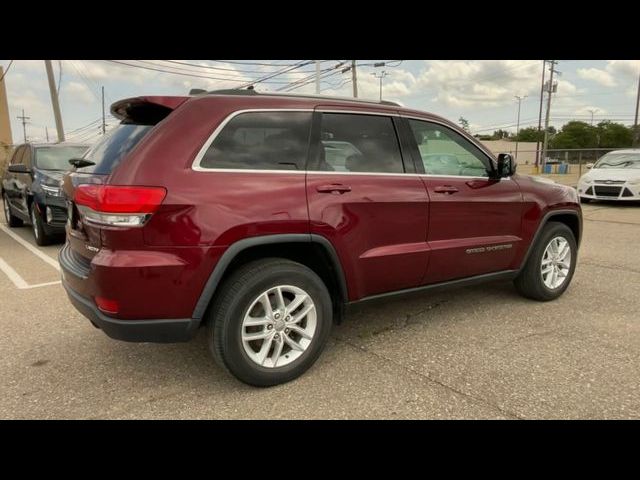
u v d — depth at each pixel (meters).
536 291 4.51
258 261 2.92
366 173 3.30
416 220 3.50
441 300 4.69
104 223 2.53
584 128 85.81
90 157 3.16
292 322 3.01
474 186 3.87
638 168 12.59
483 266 4.04
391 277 3.44
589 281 5.38
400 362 3.31
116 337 2.63
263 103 3.00
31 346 3.65
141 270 2.51
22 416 2.68
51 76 18.48
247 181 2.80
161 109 2.85
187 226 2.59
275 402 2.81
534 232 4.36
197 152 2.71
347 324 4.05
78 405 2.79
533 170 36.56
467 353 3.45
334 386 2.98
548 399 2.80
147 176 2.55
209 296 2.70
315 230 2.98
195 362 3.34
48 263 6.54
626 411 2.68
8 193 10.05
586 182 12.66
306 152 3.08
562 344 3.60
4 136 27.27
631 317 4.18
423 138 3.71
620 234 8.41
